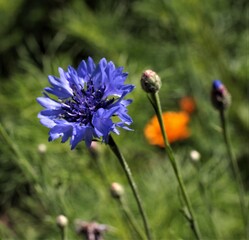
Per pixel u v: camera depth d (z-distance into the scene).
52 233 0.73
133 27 0.97
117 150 0.48
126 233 0.68
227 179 0.75
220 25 0.93
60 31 0.97
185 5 0.86
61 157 0.71
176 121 0.71
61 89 0.47
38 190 0.57
